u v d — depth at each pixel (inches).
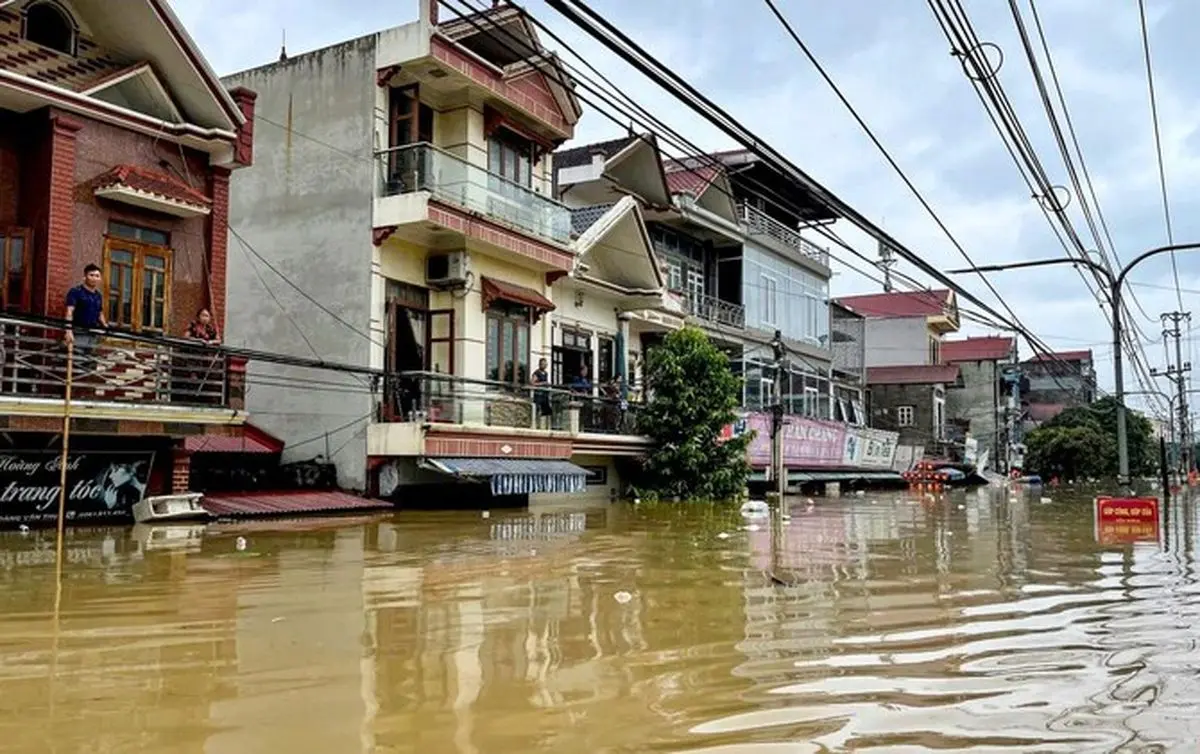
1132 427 2353.6
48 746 189.6
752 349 1334.9
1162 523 800.9
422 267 829.2
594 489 984.3
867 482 1572.3
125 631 293.7
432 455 750.5
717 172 1214.9
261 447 774.5
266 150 828.0
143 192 582.9
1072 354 3152.1
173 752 186.5
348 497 738.8
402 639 286.8
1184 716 214.2
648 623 314.7
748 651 275.3
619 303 1095.6
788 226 1514.5
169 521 592.4
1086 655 272.7
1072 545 582.2
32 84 542.0
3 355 492.1
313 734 197.6
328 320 786.2
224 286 653.3
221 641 281.7
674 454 979.3
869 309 2411.4
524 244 868.0
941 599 368.2
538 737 196.9
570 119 965.2
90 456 571.2
